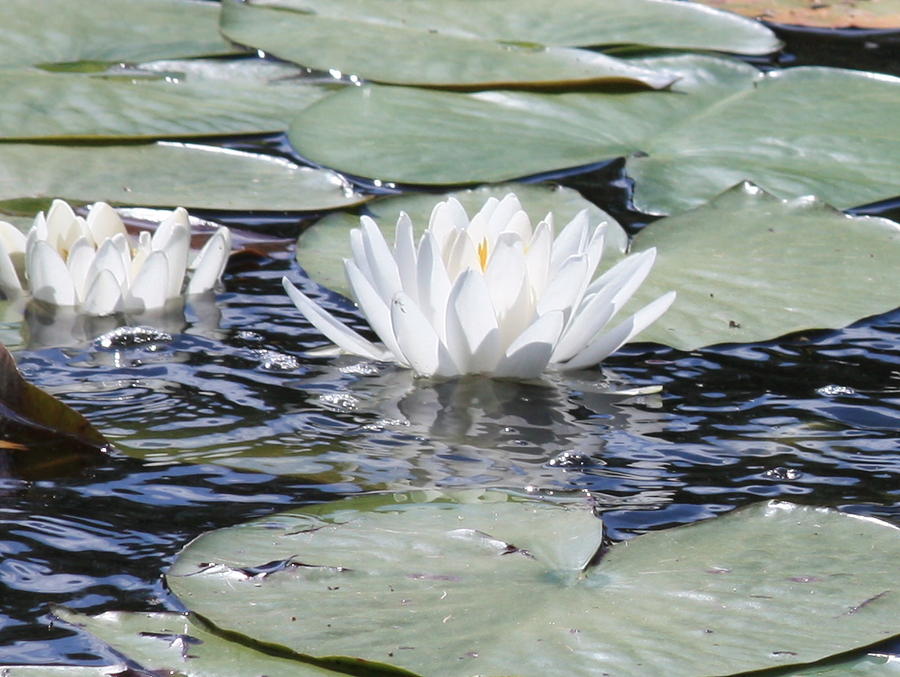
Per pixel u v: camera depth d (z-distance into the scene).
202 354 3.58
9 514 2.61
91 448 2.95
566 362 3.60
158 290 3.92
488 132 5.58
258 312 3.94
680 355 3.67
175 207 4.69
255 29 6.83
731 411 3.29
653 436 3.12
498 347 3.39
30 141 5.23
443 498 2.72
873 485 2.86
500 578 2.34
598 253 3.50
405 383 3.43
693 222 4.58
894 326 3.91
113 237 3.90
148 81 6.20
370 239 3.44
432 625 2.17
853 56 6.99
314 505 2.68
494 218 3.60
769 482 2.87
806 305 3.92
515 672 2.03
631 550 2.48
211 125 5.66
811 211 4.63
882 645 2.14
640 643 2.12
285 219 4.70
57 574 2.38
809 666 2.07
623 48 7.05
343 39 6.73
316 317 3.50
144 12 7.34
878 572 2.36
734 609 2.23
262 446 2.99
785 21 7.66
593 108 5.93
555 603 2.25
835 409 3.30
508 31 7.12
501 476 2.86
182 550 2.44
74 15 7.08
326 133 5.52
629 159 5.28
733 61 6.58
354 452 2.97
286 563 2.39
